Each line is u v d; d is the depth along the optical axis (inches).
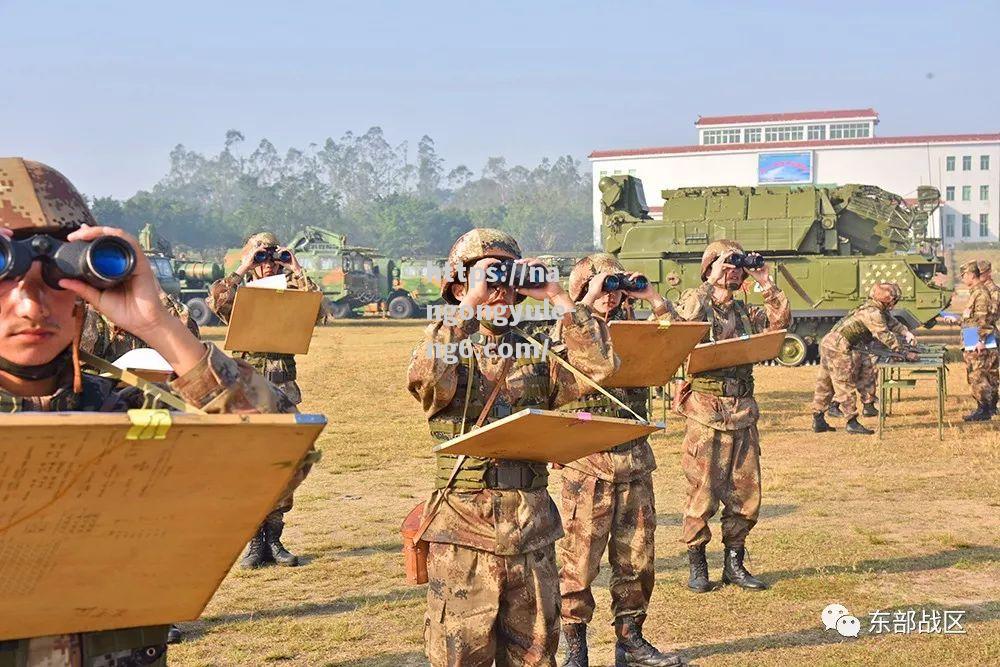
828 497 409.4
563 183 7111.2
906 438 552.7
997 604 272.8
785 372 927.0
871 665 228.2
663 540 344.8
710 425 279.9
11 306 89.9
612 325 210.1
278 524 318.0
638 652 227.3
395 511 393.7
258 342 300.7
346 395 763.4
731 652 238.4
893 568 306.8
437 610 158.4
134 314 91.9
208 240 4781.0
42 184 92.1
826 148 4153.5
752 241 1056.8
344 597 285.9
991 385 608.7
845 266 1034.1
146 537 86.6
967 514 378.0
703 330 220.4
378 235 5157.5
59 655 92.4
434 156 7362.2
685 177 4234.7
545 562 160.7
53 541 83.7
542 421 132.6
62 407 95.4
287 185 5713.6
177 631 252.8
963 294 2308.1
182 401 96.1
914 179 4131.4
